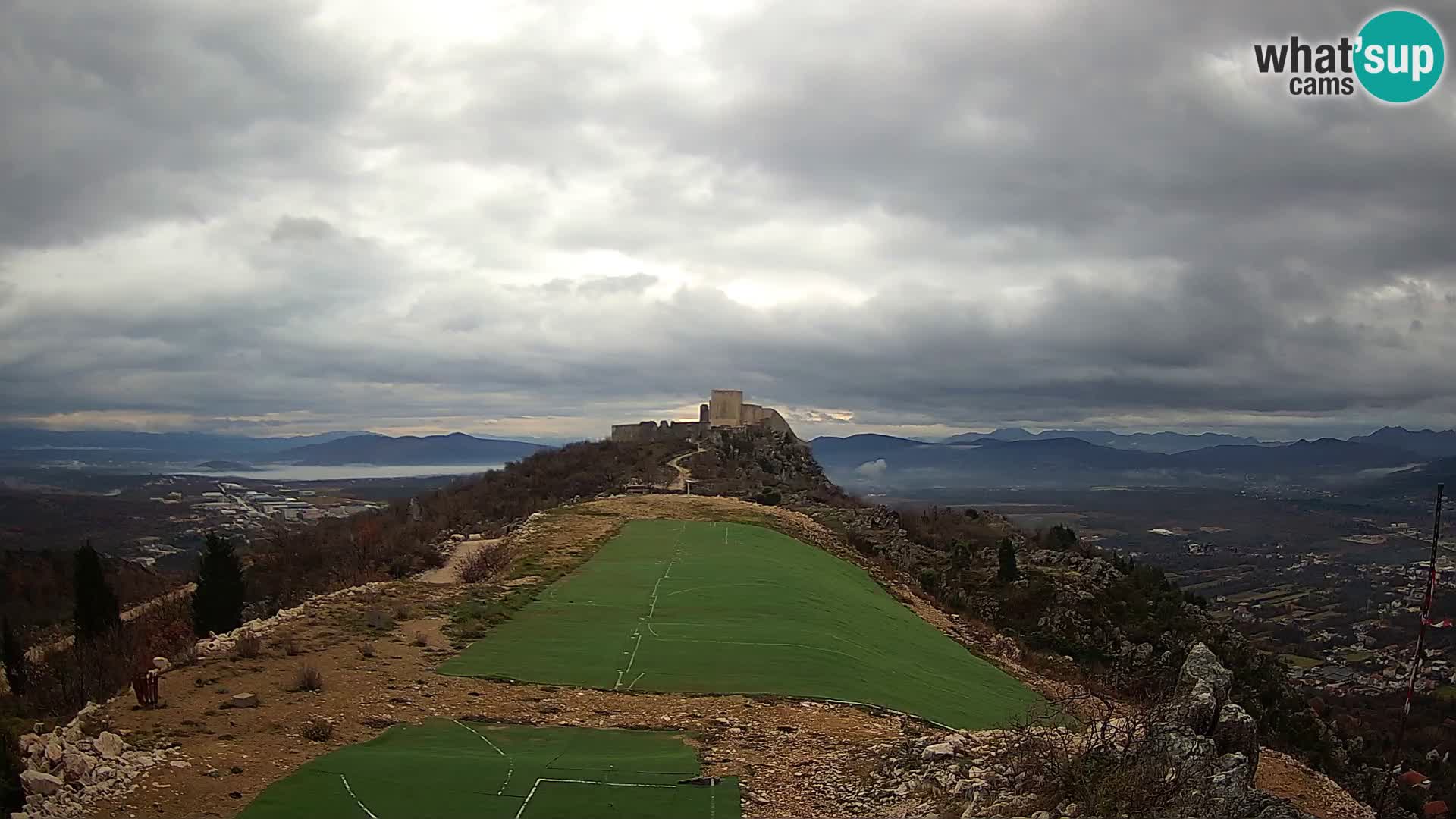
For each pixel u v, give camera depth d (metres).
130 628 44.84
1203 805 14.25
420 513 81.31
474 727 20.72
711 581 40.28
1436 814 39.47
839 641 32.12
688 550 48.41
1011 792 15.27
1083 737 17.12
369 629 29.11
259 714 20.25
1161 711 17.55
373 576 45.31
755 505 69.12
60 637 50.69
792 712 23.31
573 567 42.69
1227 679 19.33
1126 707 23.17
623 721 21.78
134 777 16.00
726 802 16.31
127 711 19.81
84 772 15.68
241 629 28.50
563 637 29.95
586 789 16.66
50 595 73.75
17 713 25.23
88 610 43.03
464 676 24.92
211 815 14.88
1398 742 24.44
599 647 28.86
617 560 44.81
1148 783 14.53
